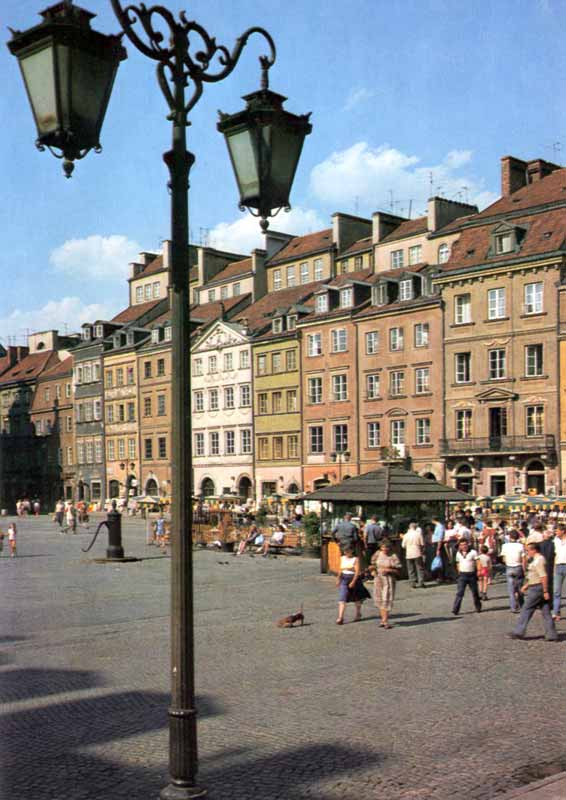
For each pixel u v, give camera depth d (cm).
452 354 6562
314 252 8562
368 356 7212
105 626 2125
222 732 1202
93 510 9912
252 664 1653
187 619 793
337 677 1536
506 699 1370
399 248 7638
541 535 2578
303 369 7769
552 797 904
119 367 9956
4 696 1414
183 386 775
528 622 2047
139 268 10894
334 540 3266
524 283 6141
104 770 1051
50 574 3347
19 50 691
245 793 971
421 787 986
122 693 1432
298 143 837
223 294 9538
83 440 10519
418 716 1275
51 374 11169
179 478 779
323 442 7588
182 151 771
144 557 4075
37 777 1027
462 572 2320
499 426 6284
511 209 6656
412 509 3316
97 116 694
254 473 8238
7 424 11931
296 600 2580
